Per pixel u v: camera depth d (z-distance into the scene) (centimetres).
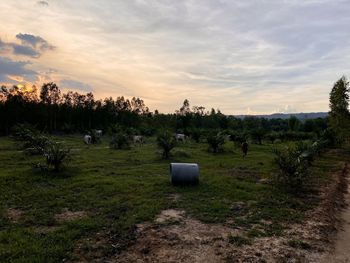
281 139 5775
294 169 1602
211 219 1067
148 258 777
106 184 1543
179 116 8812
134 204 1218
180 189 1475
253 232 961
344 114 4178
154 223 1019
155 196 1350
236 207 1224
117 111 9038
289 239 929
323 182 1834
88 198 1286
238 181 1700
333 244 924
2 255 743
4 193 1333
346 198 1543
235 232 966
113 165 2216
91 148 3503
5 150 3064
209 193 1417
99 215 1077
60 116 7681
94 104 8475
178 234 934
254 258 797
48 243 830
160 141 2689
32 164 2044
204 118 9438
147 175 1836
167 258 780
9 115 6356
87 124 7994
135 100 10394
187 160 2559
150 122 8794
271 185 1648
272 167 2233
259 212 1169
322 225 1067
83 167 2070
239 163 2425
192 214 1120
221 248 848
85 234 909
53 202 1218
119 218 1048
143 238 895
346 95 4150
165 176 1816
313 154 2684
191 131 5284
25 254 754
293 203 1311
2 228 947
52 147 1938
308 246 886
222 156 2912
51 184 1530
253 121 9644
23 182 1537
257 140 5050
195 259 780
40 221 1008
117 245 840
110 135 5716
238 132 5494
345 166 2594
